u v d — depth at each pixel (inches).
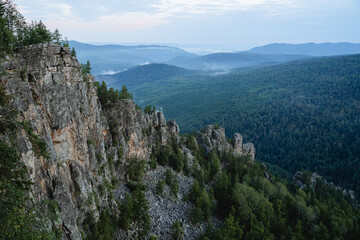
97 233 2364.7
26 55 2247.8
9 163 1349.7
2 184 1331.2
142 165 4357.8
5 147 1342.3
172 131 6402.6
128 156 4269.2
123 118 4328.3
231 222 3602.4
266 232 3587.6
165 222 3476.9
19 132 1662.2
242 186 4869.6
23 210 1385.3
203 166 5915.4
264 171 7509.8
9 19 2682.1
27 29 2837.1
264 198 4670.3
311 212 4404.5
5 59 1990.7
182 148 6033.5
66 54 2664.9
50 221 1802.4
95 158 2972.4
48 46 2407.7
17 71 2060.8
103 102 4350.4
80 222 2337.6
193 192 4345.5
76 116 2674.7
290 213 4680.1
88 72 3868.1
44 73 2322.8
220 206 4589.1
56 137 2321.6
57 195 2016.5
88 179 2645.2
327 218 4522.6
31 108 1967.3
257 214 4190.5
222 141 7770.7
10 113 1585.9
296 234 3722.9
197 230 3602.4
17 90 1899.6
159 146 5369.1
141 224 3036.4
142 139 4643.2
